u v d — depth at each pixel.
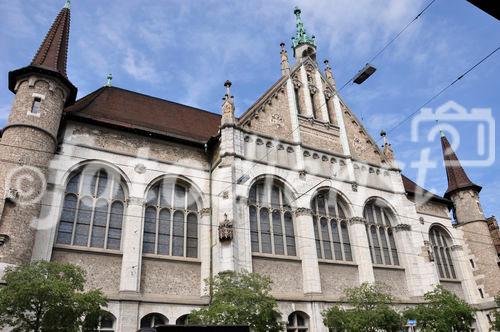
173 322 22.86
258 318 18.88
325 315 25.14
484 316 36.31
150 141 27.67
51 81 24.75
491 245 39.31
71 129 25.39
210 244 25.89
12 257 19.41
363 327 22.39
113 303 21.80
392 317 23.33
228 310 18.23
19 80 24.78
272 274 26.02
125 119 29.00
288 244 28.05
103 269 22.72
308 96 34.84
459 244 40.03
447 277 37.62
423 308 26.22
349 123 36.41
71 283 16.45
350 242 30.91
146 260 24.03
